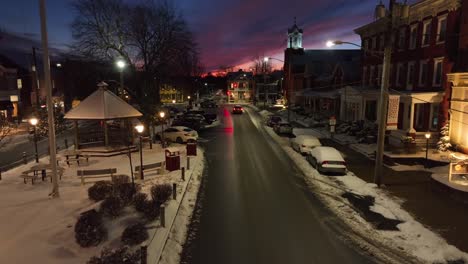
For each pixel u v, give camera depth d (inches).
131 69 1227.2
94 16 1139.9
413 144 863.1
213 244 386.3
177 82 1686.8
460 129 832.9
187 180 629.9
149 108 1206.3
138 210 439.8
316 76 2388.0
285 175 692.7
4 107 1601.9
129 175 663.1
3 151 981.8
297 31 2962.6
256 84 4013.3
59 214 442.9
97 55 1177.4
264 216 470.9
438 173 674.8
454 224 435.8
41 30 499.8
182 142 1115.3
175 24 1255.5
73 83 1717.5
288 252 368.8
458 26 882.1
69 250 343.9
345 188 598.9
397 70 1189.7
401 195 551.2
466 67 825.5
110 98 898.1
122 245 352.5
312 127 1493.6
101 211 418.9
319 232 418.6
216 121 1833.2
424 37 1021.8
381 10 618.5
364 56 1499.8
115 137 1065.5
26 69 1991.9
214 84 6363.2
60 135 1336.1
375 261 349.1
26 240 365.4
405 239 396.2
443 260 348.2
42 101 1563.7
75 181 620.4
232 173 711.1
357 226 436.1
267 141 1152.2
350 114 1459.2
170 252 358.9
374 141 1019.9
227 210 493.7
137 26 1201.4
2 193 537.6
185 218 458.0
